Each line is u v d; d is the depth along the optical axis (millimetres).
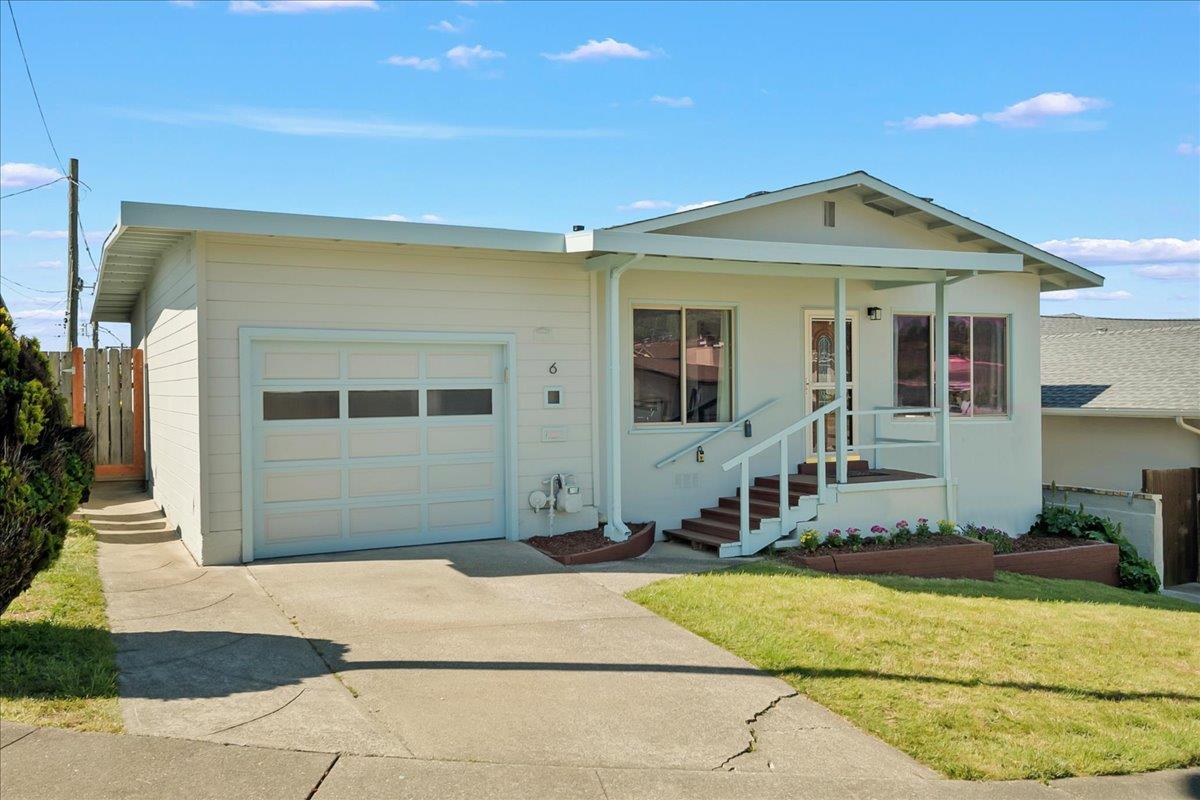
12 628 6297
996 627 7883
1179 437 15117
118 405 15711
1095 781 5078
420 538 10172
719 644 6926
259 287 9211
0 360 5777
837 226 12766
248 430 9188
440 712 5402
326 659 6215
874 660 6711
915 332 13812
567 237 9883
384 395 9961
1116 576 13195
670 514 12047
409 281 9945
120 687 5441
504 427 10555
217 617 7105
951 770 5066
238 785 4363
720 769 4895
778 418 12758
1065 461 16906
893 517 11820
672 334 12227
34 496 5715
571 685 5961
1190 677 6934
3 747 4570
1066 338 20641
